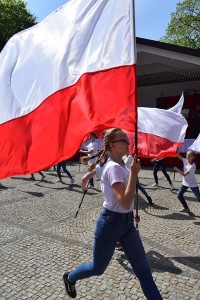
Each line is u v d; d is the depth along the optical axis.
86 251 4.72
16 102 3.41
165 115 7.08
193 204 7.50
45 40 3.50
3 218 6.49
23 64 3.49
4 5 28.72
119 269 4.09
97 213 6.73
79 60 3.32
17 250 4.79
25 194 8.87
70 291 3.22
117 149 2.80
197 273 3.98
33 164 3.32
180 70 17.64
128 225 2.81
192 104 18.84
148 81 19.42
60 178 10.75
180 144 6.95
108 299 3.44
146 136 7.03
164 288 3.63
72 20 3.41
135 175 2.53
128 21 3.13
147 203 7.60
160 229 5.65
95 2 3.37
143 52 15.24
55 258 4.49
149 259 4.39
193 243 4.98
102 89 3.20
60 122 3.27
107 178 2.74
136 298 3.45
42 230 5.69
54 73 3.34
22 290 3.66
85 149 11.12
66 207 7.30
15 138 3.36
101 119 3.14
